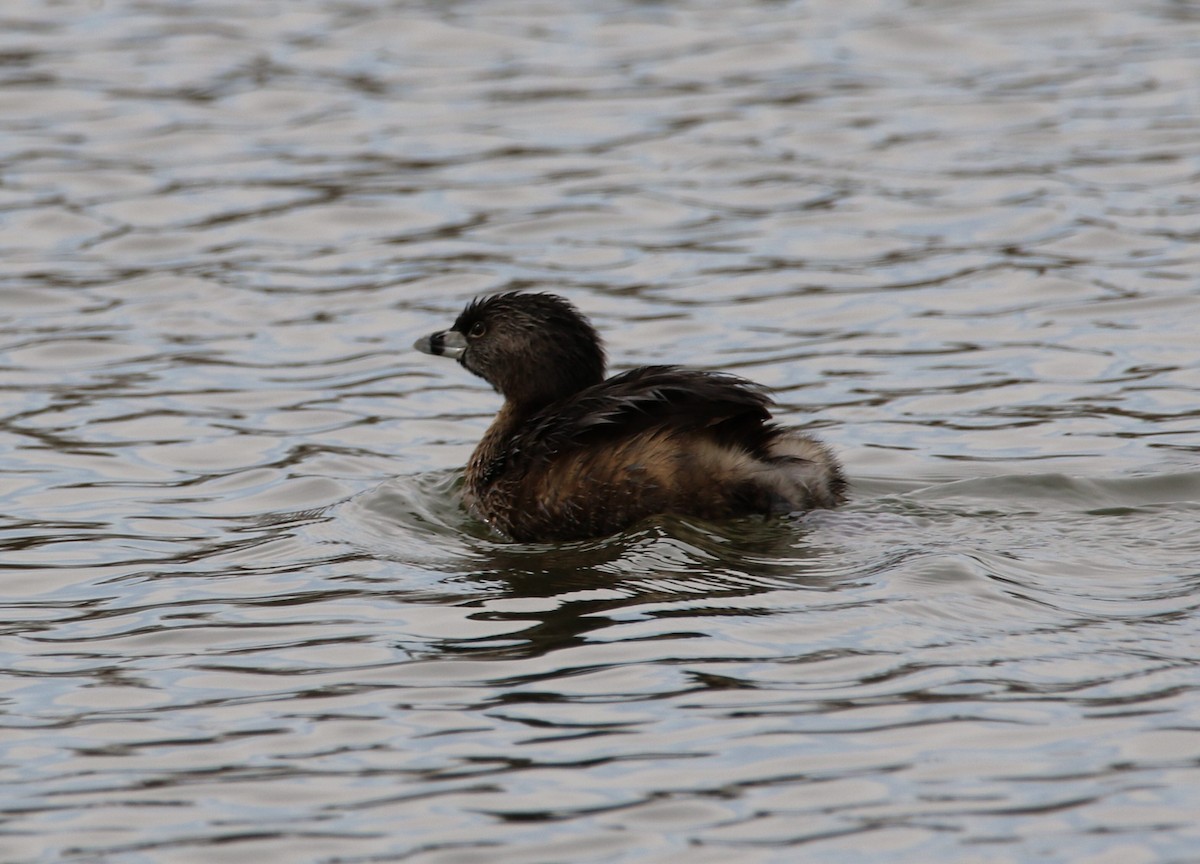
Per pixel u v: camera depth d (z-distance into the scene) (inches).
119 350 678.5
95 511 524.4
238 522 513.0
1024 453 553.9
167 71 1018.7
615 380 494.0
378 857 311.6
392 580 450.3
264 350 679.7
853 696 364.5
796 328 685.9
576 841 314.8
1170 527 459.8
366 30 1091.9
